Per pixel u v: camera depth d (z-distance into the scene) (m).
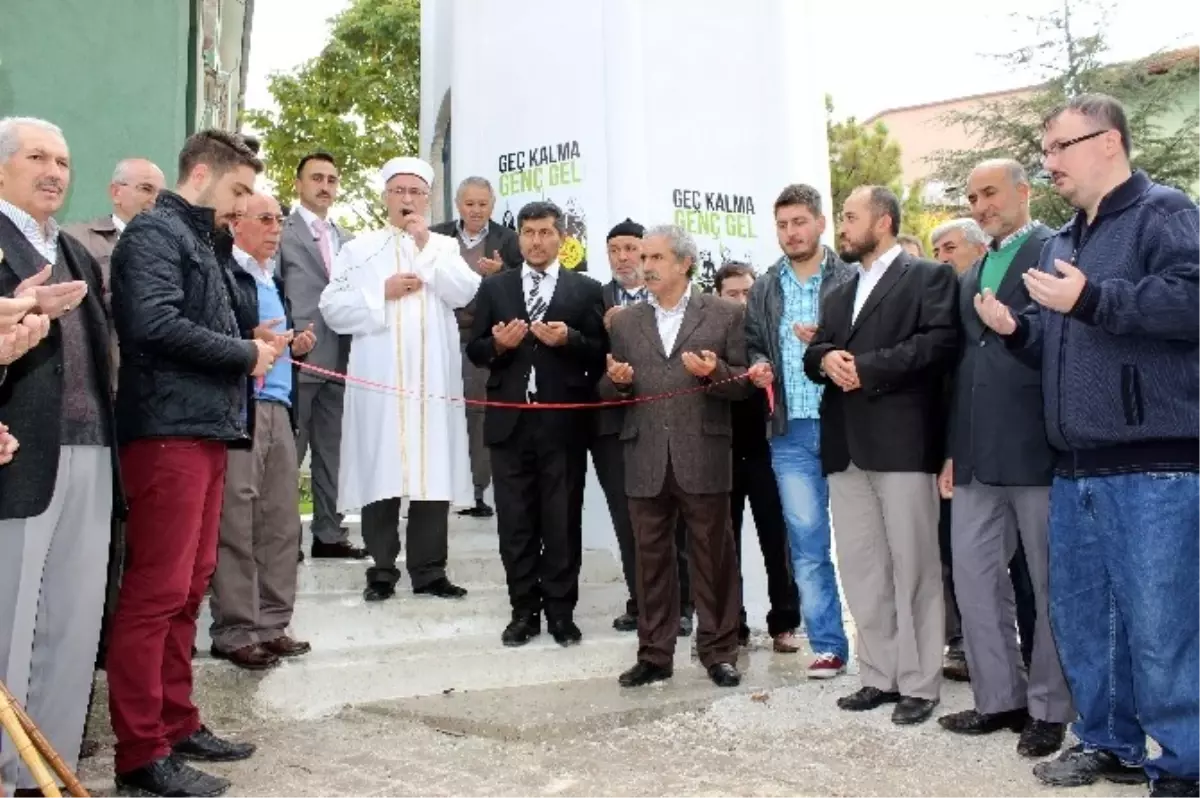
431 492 5.31
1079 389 3.43
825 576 5.17
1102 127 3.47
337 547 5.96
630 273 5.75
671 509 4.88
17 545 3.13
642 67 6.85
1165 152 19.08
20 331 2.74
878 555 4.52
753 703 4.59
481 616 5.49
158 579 3.39
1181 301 3.15
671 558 4.93
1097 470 3.43
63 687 3.33
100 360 3.41
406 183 5.59
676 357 4.82
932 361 4.20
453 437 5.59
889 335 4.38
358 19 19.20
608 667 5.25
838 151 23.25
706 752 3.91
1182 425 3.26
